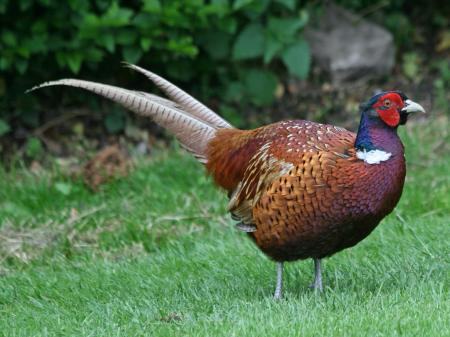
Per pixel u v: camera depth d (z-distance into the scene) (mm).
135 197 12422
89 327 8234
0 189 12633
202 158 9195
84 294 9406
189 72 14391
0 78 13945
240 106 14852
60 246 11125
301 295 8492
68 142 14102
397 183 8086
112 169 12828
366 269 9234
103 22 12969
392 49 15430
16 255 10945
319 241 8195
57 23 13328
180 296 8953
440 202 11453
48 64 14086
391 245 9883
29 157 13781
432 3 16609
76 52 13406
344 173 7926
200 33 14094
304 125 8414
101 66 14414
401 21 16109
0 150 13875
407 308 7707
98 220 11727
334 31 15375
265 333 7434
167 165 13117
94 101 14516
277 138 8406
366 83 15281
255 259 9844
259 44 14086
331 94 15156
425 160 13094
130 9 13562
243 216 8695
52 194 12492
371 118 8016
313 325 7477
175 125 9242
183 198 12219
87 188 12734
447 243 9672
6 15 13289
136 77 14617
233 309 8234
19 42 13305
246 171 8633
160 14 13227
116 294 9305
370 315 7613
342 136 8203
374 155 7980
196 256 10234
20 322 8680
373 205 8008
